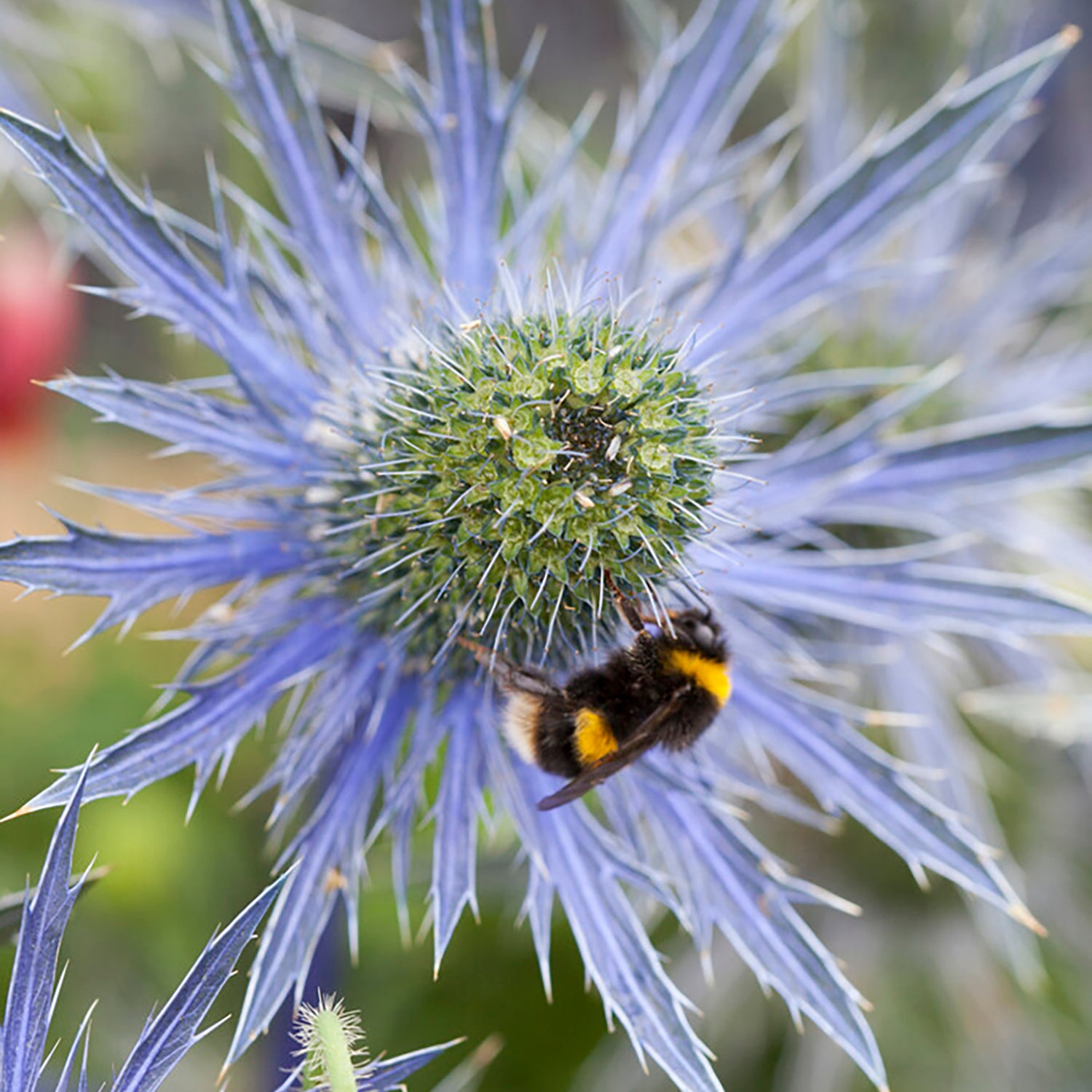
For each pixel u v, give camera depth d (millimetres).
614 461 169
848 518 203
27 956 153
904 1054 227
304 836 174
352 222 184
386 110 214
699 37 190
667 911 226
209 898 219
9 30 209
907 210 189
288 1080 156
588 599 172
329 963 195
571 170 199
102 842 217
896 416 192
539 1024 228
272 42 180
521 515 169
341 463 180
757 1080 227
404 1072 160
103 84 214
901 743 216
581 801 179
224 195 218
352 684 178
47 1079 211
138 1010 217
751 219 190
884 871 227
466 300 185
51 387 171
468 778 178
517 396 169
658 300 182
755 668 188
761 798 186
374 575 176
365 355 183
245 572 177
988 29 221
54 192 168
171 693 172
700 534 174
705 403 176
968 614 188
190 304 176
